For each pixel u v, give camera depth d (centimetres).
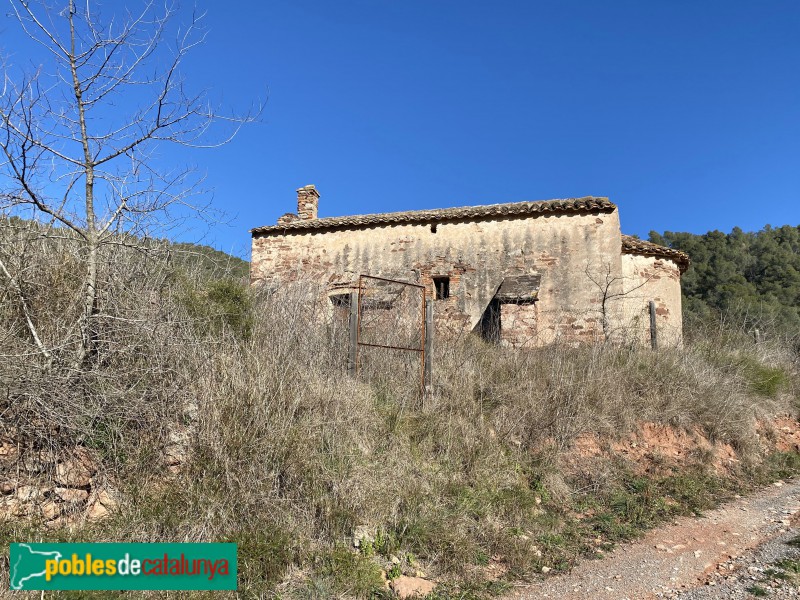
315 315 797
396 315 1002
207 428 482
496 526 552
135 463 457
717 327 1362
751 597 422
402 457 584
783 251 4197
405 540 492
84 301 492
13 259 498
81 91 488
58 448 430
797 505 699
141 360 505
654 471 759
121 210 527
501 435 702
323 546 455
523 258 1402
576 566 508
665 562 514
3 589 348
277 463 486
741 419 923
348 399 600
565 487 665
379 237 1522
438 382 758
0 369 413
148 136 500
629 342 1119
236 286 697
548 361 883
